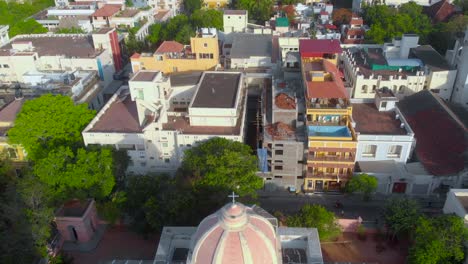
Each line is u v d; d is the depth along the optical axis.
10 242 61.28
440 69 103.62
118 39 137.38
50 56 116.81
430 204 79.81
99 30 127.69
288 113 85.44
